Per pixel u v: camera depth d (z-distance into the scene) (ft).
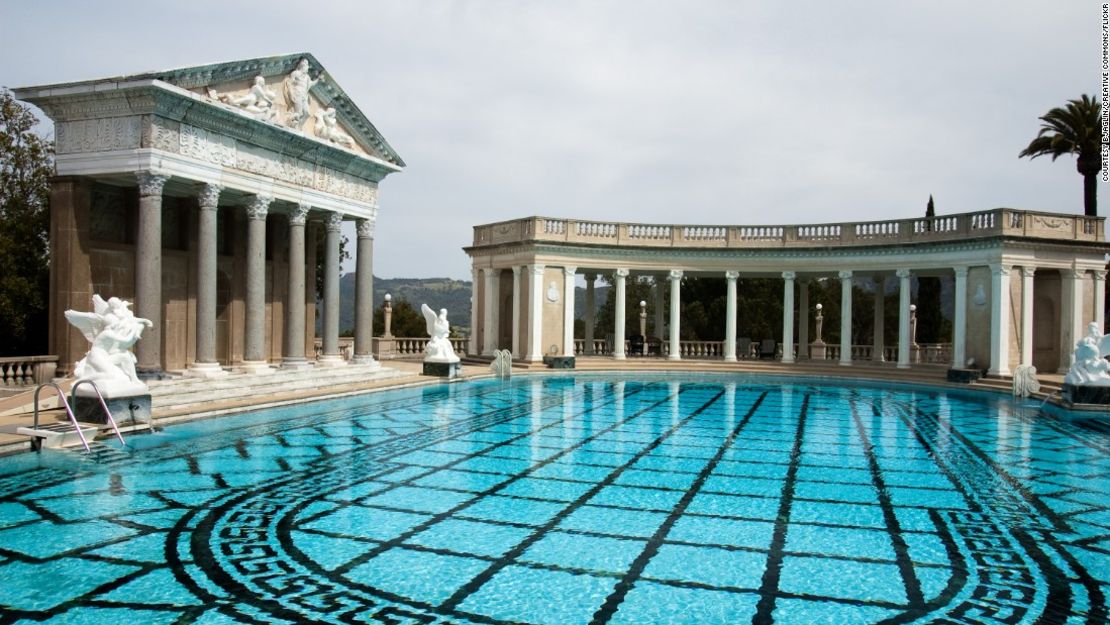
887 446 49.78
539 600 22.48
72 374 61.57
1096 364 70.49
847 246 114.73
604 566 25.48
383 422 57.93
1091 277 101.81
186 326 77.25
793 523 30.83
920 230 108.37
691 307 191.93
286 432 51.98
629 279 239.09
